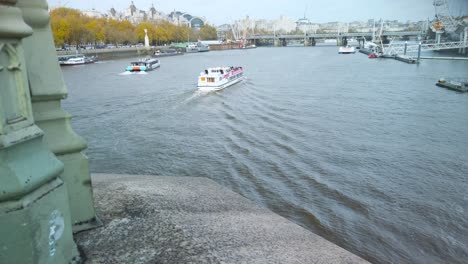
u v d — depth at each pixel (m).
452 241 13.67
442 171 19.77
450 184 18.16
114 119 31.69
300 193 17.36
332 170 19.97
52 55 3.99
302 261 4.57
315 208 15.99
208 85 47.09
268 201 16.69
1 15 2.56
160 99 41.06
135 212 5.23
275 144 24.44
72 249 3.47
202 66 84.31
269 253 4.61
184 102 39.34
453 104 36.94
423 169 20.06
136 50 134.00
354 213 15.58
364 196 16.97
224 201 6.98
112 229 4.59
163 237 4.51
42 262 2.93
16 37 2.71
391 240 13.78
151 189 6.73
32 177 2.78
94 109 35.56
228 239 4.78
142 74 67.00
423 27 185.12
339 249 5.29
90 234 4.38
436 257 12.87
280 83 54.12
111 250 4.07
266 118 31.77
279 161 21.33
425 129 27.95
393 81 54.44
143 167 20.97
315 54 134.12
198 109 36.03
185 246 4.35
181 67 82.56
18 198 2.68
